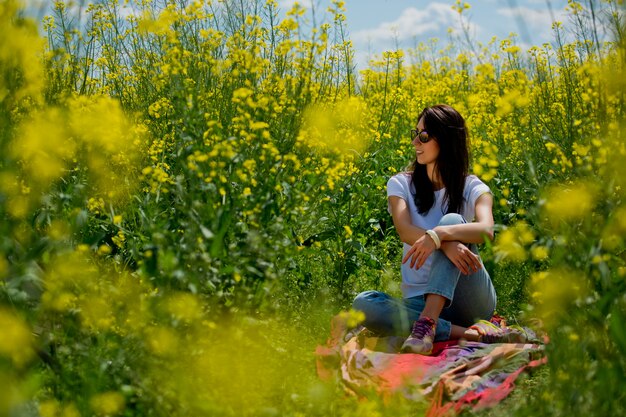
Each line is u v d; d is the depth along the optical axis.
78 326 2.32
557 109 4.52
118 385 2.21
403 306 3.38
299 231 3.92
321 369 2.99
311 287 4.03
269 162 3.07
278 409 2.30
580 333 2.29
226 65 3.89
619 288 2.33
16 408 1.94
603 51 2.55
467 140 3.73
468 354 3.17
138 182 3.60
